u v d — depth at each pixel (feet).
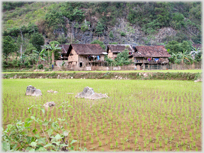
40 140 16.75
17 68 175.42
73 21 358.23
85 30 348.59
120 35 362.33
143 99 49.85
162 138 26.53
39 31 331.57
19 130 17.47
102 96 51.90
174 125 31.24
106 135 27.84
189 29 391.45
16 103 46.80
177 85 70.38
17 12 405.18
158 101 47.24
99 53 165.58
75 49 162.20
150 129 29.71
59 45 203.10
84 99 50.67
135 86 70.54
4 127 30.37
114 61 169.17
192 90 59.62
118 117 35.47
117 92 59.57
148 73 96.27
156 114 36.94
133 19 392.27
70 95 56.39
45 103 43.78
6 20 381.19
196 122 32.53
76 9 361.30
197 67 153.99
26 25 345.31
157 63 172.96
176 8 428.56
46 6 419.54
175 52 206.80
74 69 145.38
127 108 41.37
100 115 36.88
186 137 26.99
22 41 268.00
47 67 162.30
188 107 41.42
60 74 119.14
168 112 37.76
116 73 104.22
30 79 112.78
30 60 178.70
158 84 74.23
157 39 360.48
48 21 335.47
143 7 403.54
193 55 192.03
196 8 434.71
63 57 190.80
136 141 25.46
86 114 37.27
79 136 27.48
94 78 108.17
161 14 393.91
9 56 198.18
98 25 353.31
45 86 76.74
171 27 381.81
